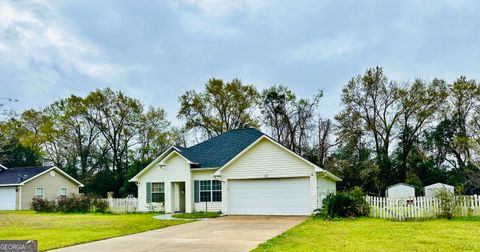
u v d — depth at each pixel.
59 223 19.25
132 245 11.90
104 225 18.02
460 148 40.75
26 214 27.86
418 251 9.96
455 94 43.91
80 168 52.94
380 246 10.75
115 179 47.38
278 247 10.70
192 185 26.55
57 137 52.12
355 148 45.19
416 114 44.31
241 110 50.84
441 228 14.77
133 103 52.19
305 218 20.16
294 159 22.67
